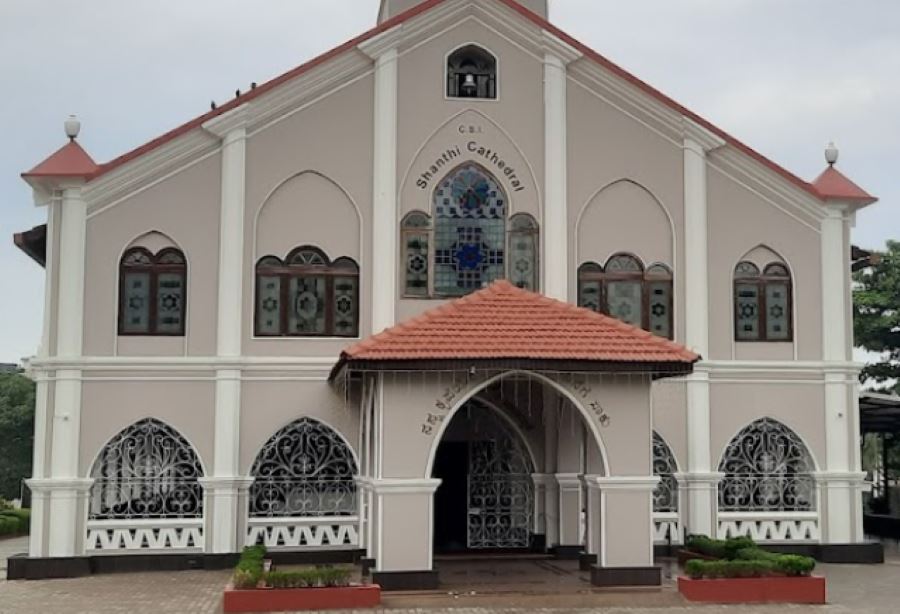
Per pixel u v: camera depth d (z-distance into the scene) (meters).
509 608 16.95
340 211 22.88
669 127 23.92
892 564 23.38
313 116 22.91
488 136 23.36
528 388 23.38
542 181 23.39
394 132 23.02
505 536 24.03
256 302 22.47
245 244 22.44
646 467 19.08
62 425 21.42
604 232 23.59
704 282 23.69
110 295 22.00
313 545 22.16
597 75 23.70
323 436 22.52
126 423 21.78
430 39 23.39
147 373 21.92
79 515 21.38
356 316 22.73
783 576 17.89
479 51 23.55
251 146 22.64
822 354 24.03
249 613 16.78
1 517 37.38
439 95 23.28
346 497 22.44
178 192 22.34
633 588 18.64
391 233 22.78
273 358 22.28
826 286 24.12
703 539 21.16
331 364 22.45
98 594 18.66
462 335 18.83
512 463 24.20
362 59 23.11
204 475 21.86
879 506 33.53
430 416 18.70
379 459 18.53
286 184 22.75
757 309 24.00
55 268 21.81
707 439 23.27
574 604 17.30
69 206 21.83
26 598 18.30
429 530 18.45
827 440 23.78
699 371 23.38
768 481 23.72
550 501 23.38
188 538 21.77
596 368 18.64
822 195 24.03
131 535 21.58
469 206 23.27
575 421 22.67
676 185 23.86
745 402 23.66
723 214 24.02
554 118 23.45
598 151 23.66
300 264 22.67
